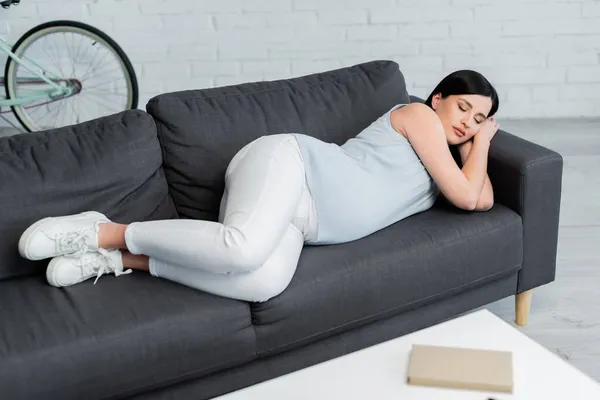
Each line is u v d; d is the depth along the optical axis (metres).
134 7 3.98
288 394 1.48
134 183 2.19
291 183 2.01
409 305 2.13
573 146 3.80
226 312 1.87
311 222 2.10
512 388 1.45
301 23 4.00
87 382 1.73
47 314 1.81
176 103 2.29
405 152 2.22
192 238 1.89
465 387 1.47
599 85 4.09
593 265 2.80
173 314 1.82
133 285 1.95
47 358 1.69
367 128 2.33
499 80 4.09
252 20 4.00
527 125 4.07
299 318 1.95
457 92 2.25
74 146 2.18
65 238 1.94
